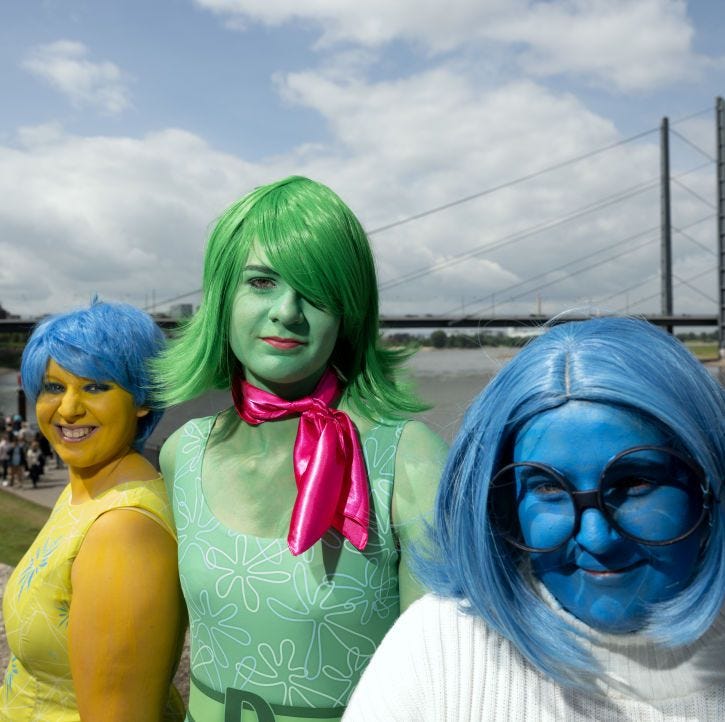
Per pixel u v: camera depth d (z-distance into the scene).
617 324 0.96
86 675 1.43
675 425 0.87
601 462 0.89
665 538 0.88
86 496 1.59
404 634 1.07
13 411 31.09
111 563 1.45
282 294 1.36
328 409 1.41
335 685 1.34
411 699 1.03
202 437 1.57
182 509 1.49
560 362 0.92
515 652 1.01
